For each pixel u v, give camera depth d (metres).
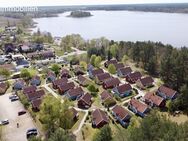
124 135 41.78
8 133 61.69
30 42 172.38
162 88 83.69
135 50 121.50
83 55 131.88
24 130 62.94
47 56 136.00
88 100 77.62
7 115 71.19
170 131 32.69
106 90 87.94
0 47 157.50
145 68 111.50
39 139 41.66
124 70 104.56
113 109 71.06
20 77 101.12
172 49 117.44
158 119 37.81
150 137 34.09
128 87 85.69
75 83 96.69
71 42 164.25
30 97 79.06
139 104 72.25
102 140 47.00
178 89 85.12
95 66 114.12
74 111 68.81
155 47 125.19
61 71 105.75
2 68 104.44
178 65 85.25
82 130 62.38
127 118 66.62
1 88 88.19
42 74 106.00
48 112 59.59
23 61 118.81
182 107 74.62
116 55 129.00
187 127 33.66
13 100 81.44
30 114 71.31
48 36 183.50
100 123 63.66
